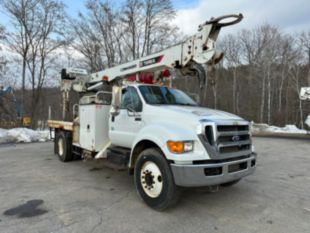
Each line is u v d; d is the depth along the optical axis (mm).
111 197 4211
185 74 4730
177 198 3504
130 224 3199
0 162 7176
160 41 24891
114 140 5000
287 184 5094
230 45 34688
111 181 5211
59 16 24656
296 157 8422
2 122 18094
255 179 5480
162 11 24641
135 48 24906
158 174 3609
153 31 24953
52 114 22688
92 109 5445
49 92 22359
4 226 3119
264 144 12055
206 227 3139
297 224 3238
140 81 5559
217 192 4523
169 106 4184
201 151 3309
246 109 32875
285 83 31031
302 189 4758
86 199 4105
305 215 3527
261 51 32500
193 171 3201
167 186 3439
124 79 6008
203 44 4086
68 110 8250
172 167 3330
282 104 31172
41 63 21312
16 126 18047
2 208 3697
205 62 4086
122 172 6000
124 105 4754
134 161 4172
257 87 32312
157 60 5031
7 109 19312
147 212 3586
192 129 3410
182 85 9734
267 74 31406
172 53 4688
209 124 3361
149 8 24438
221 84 34500
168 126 3600
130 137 4504
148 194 3762
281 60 31203
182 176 3238
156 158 3582
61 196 4238
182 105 4559
